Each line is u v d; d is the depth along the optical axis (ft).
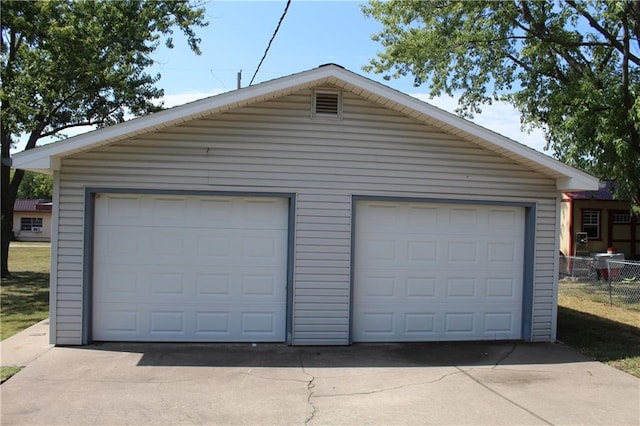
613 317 35.24
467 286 28.09
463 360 24.23
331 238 26.40
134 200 26.00
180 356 23.79
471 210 28.14
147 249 26.04
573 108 51.26
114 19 53.42
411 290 27.58
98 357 23.36
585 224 78.07
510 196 27.99
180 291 26.17
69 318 25.27
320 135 26.35
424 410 17.76
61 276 25.18
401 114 26.89
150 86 55.88
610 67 58.34
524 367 23.29
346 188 26.53
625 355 25.32
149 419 16.62
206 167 25.80
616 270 55.06
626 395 19.65
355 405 18.12
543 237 28.43
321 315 26.32
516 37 59.41
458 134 27.04
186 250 26.21
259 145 26.02
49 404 17.74
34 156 23.49
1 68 49.21
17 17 48.29
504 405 18.37
